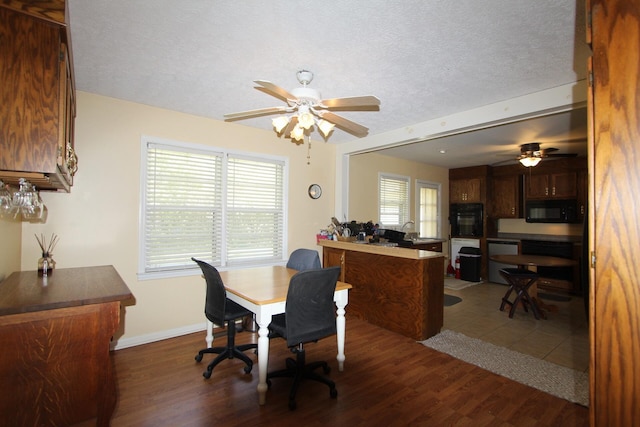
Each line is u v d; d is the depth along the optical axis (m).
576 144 4.45
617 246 0.92
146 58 2.18
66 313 1.59
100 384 1.67
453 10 1.62
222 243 3.67
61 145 1.62
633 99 0.89
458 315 4.14
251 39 1.92
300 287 2.11
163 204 3.30
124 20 1.74
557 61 2.16
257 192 4.01
